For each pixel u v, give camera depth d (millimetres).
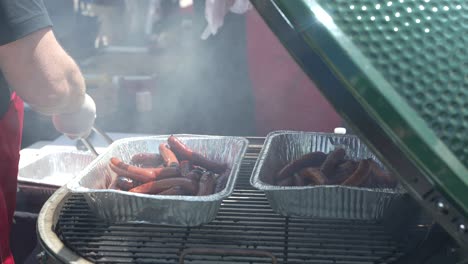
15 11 1535
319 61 1123
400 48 1111
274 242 1751
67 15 4109
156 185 1799
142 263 1616
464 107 1074
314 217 1794
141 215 1744
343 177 1893
